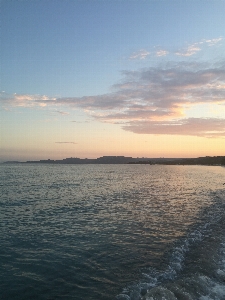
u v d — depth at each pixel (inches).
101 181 2338.8
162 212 904.9
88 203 1116.5
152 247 539.2
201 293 324.2
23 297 357.4
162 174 3666.3
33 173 3720.5
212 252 477.1
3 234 651.5
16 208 1007.6
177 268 424.5
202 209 949.8
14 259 486.6
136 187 1798.7
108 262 466.6
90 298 348.5
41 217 847.1
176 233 636.1
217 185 1957.4
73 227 716.0
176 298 302.8
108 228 700.7
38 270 439.8
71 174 3563.0
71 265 456.8
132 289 364.2
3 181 2236.7
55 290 373.1
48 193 1461.6
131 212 912.3
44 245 565.6
